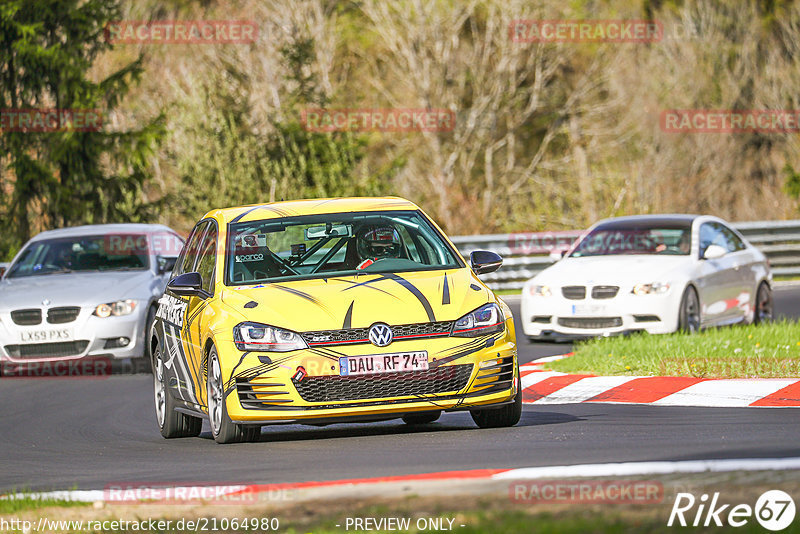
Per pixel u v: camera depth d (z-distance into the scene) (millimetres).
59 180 121938
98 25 123938
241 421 32469
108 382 54531
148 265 59812
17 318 55844
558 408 39688
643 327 56875
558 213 143500
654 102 176500
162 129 122750
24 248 61188
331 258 35812
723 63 184125
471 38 177625
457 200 163000
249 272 35406
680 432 31906
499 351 32781
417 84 169125
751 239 99688
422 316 32312
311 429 37344
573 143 172250
